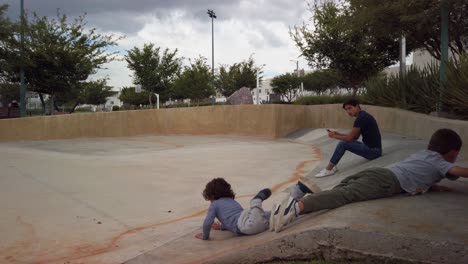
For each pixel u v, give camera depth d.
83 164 8.77
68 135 15.37
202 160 9.27
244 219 3.86
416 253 2.80
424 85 10.09
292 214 3.56
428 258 2.77
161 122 17.06
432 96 9.55
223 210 4.02
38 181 6.98
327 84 31.28
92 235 4.40
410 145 7.53
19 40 18.14
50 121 15.03
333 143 11.30
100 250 3.98
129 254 3.84
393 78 12.43
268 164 8.56
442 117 8.48
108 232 4.49
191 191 6.29
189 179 7.14
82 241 4.21
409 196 3.77
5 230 4.51
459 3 8.62
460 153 6.68
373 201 3.65
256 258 3.32
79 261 3.70
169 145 12.80
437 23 10.27
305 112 15.96
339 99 16.31
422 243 2.78
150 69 31.89
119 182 6.92
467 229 2.92
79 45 20.00
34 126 14.80
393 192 3.76
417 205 3.49
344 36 16.77
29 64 18.19
